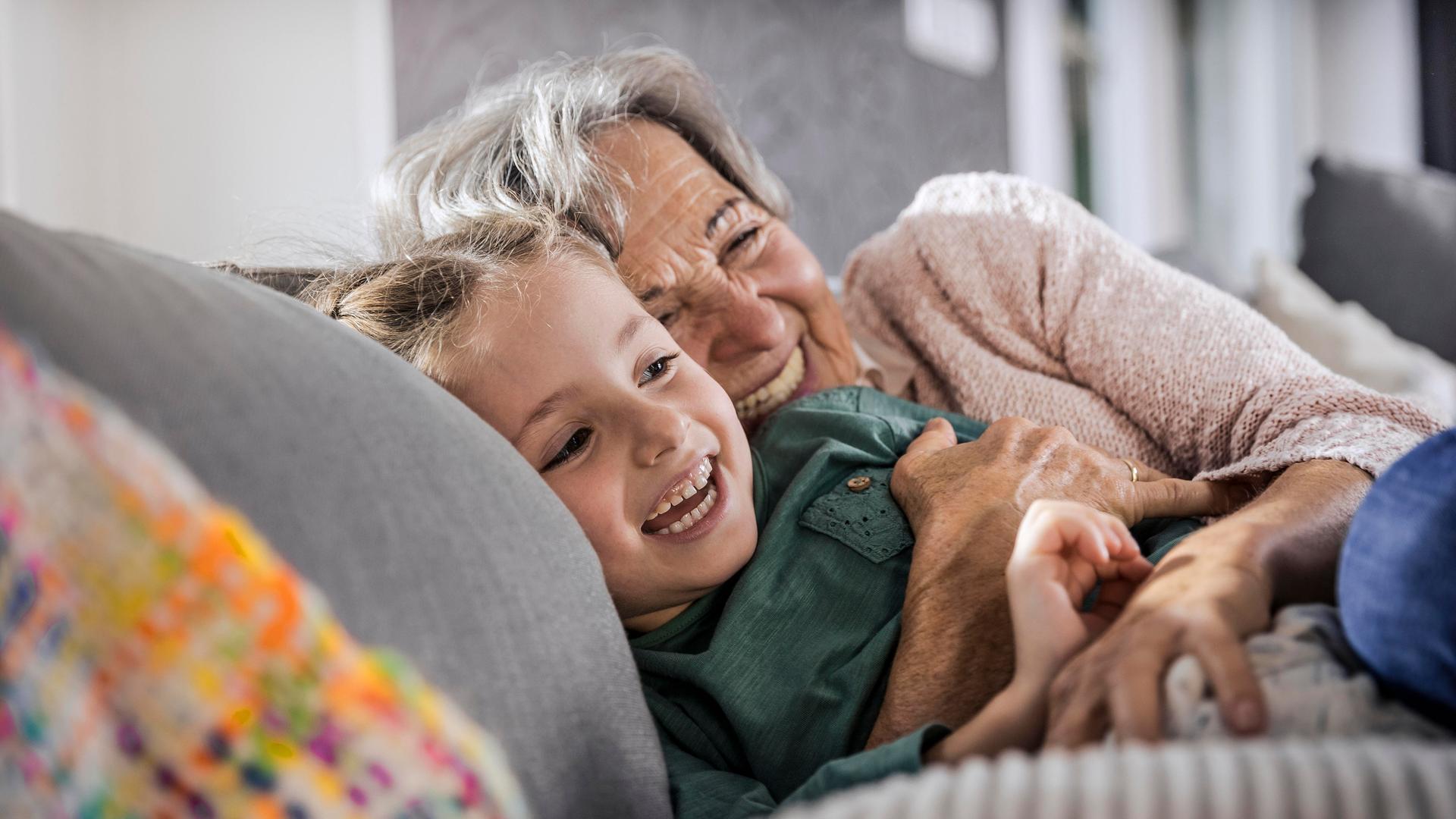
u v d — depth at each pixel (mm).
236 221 2088
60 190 1938
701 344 1010
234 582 401
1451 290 1980
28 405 395
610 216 972
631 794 551
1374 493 470
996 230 1121
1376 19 4727
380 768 414
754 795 603
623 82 1077
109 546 392
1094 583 585
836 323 1089
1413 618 419
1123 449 975
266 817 389
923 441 827
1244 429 868
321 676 409
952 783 394
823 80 3227
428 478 489
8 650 381
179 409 419
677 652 762
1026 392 1021
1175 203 4922
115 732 381
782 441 900
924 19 3678
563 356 736
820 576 740
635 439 729
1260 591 510
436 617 457
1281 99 4910
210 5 2080
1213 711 431
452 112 1151
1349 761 363
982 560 663
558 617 524
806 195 3170
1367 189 2100
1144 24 4719
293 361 470
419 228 987
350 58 2082
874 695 668
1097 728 463
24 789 378
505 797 454
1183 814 359
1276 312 1812
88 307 422
